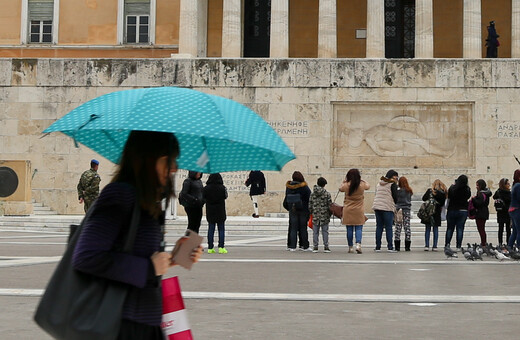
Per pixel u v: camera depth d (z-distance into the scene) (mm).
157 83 36906
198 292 11305
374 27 39000
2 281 12414
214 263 16391
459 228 20781
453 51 46500
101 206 4051
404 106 35969
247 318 8992
